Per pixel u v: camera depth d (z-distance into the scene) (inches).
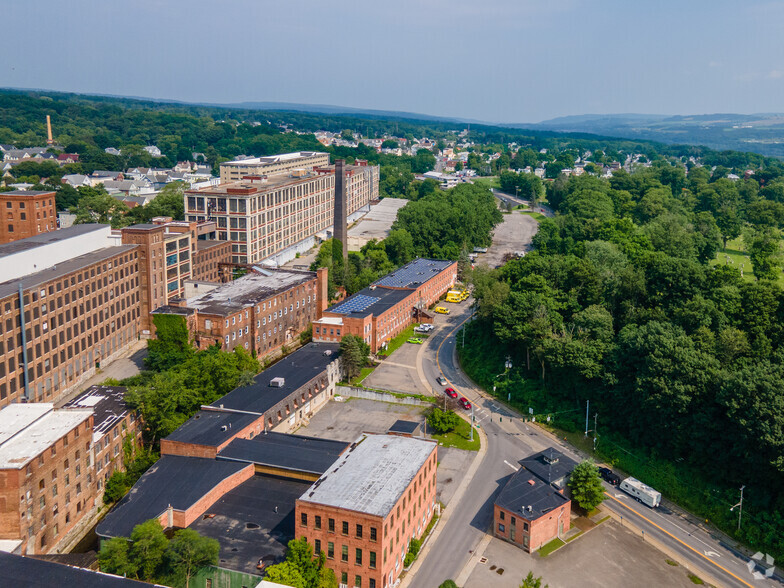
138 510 3769.7
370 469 3993.6
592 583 3764.8
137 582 3058.6
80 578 3065.9
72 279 5836.6
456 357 7150.6
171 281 7534.5
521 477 4510.3
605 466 5068.9
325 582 3422.7
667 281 6584.6
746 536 4210.1
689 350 5029.5
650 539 4217.5
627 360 5364.2
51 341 5565.9
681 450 4891.7
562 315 6732.3
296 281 7672.2
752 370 4645.7
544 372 6023.6
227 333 6245.1
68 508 4010.8
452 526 4264.3
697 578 3858.3
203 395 5255.9
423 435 5442.9
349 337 6343.5
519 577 3789.4
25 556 3230.8
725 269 6776.6
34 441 3853.3
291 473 4229.8
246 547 3582.7
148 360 5989.2
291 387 5467.5
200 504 3858.3
